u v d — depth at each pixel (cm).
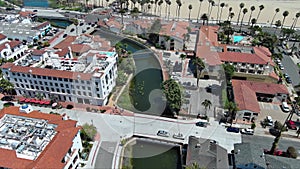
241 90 8062
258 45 12025
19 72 7769
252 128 7294
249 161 5806
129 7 18525
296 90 9344
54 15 16912
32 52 8794
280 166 5909
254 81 9706
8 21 14725
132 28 9494
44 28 14212
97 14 16475
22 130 6031
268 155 6234
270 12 18750
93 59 4978
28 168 4972
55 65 7931
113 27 10081
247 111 7412
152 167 5672
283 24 16212
